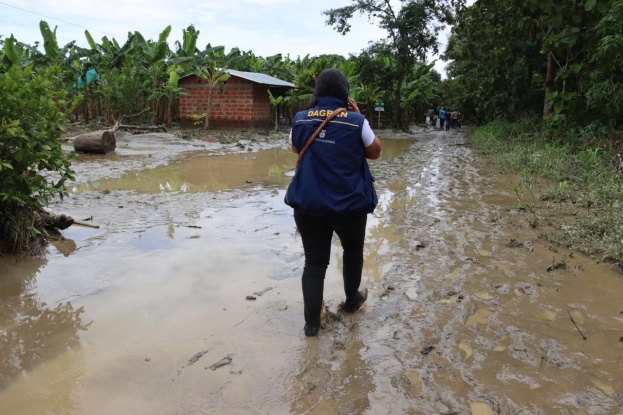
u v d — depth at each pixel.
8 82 4.36
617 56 10.51
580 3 12.58
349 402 2.58
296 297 3.93
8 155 4.53
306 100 26.09
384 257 4.91
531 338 3.23
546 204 7.07
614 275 4.30
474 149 16.84
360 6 27.72
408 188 8.79
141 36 22.66
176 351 3.08
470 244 5.27
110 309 3.67
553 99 13.80
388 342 3.22
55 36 20.36
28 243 4.88
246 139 19.42
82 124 21.98
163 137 17.34
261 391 2.68
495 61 18.86
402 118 32.50
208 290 4.03
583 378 2.77
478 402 2.56
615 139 10.88
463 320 3.51
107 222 6.04
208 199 7.51
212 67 23.36
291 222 6.15
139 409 2.51
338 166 3.12
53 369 2.87
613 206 6.02
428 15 27.59
